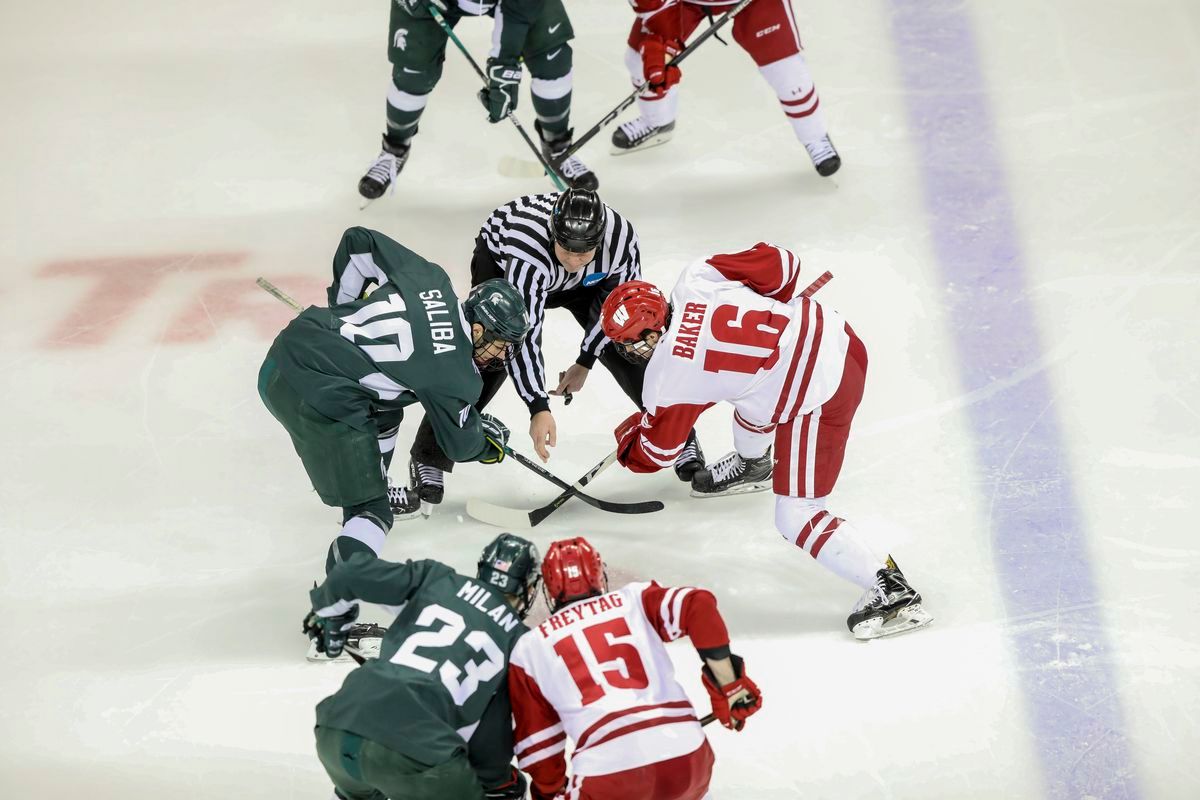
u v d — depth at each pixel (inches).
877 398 717.3
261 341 767.1
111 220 860.0
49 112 952.3
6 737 554.6
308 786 531.2
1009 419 699.4
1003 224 831.1
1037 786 522.9
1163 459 669.9
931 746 538.9
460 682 442.3
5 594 621.3
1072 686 561.6
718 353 549.0
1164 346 735.1
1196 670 566.3
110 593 621.9
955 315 767.7
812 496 580.4
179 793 529.7
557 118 837.2
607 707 431.5
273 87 974.4
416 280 565.0
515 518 649.0
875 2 1026.1
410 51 797.2
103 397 730.2
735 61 989.2
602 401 733.3
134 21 1039.6
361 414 554.3
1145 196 842.8
